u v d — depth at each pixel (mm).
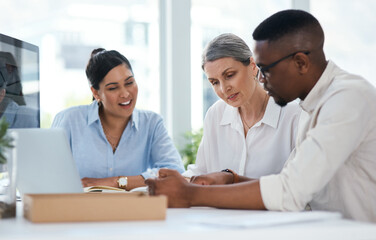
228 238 884
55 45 3506
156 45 3768
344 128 1292
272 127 2059
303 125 1487
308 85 1463
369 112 1365
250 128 2094
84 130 2471
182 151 3641
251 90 1968
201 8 3840
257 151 2078
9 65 1773
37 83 1991
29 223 1030
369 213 1438
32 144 1372
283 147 2045
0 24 3400
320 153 1272
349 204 1444
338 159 1285
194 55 3803
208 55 1929
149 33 3750
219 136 2176
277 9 4008
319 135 1288
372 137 1402
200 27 3834
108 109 2375
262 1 3977
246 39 3955
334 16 4055
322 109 1366
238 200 1313
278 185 1296
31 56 1948
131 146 2506
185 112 3699
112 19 3658
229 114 2145
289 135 2023
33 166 1371
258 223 928
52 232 890
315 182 1272
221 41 1920
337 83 1406
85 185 2266
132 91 2354
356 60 4066
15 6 3434
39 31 3480
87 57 3574
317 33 1438
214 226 950
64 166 1402
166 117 3773
